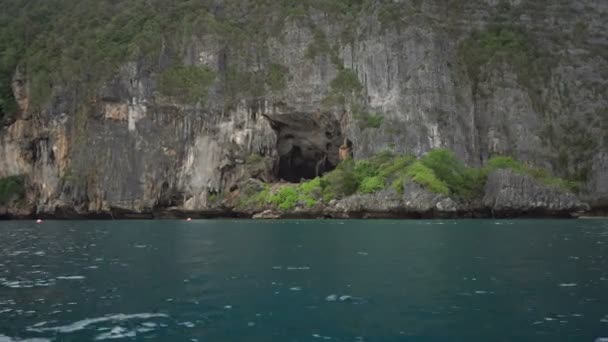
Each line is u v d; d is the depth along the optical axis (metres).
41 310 14.06
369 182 68.94
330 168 88.94
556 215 65.50
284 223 54.84
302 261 23.12
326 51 84.88
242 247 29.52
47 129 86.38
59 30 97.88
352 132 78.81
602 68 91.94
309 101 83.06
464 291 16.19
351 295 15.70
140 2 96.94
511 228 43.38
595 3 98.50
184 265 22.19
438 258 23.88
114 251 28.47
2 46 95.88
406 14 83.94
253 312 13.70
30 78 90.19
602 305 14.30
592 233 37.88
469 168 73.56
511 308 13.97
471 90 84.31
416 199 63.94
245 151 82.81
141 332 11.93
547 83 89.56
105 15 98.06
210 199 80.94
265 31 89.00
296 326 12.34
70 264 23.03
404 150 75.88
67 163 85.88
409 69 80.44
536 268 20.70
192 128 83.38
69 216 84.88
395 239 33.38
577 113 87.69
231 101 84.25
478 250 27.08
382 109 79.50
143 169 82.31
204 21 89.25
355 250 27.33
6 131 89.44
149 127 83.62
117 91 83.88
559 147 84.81
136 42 87.06
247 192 77.69
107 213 82.81
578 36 95.56
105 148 83.19
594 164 80.81
